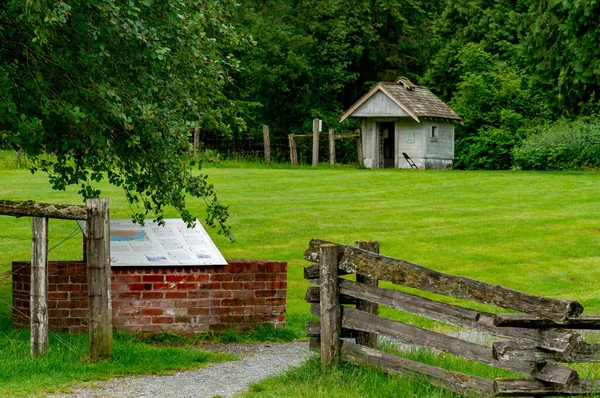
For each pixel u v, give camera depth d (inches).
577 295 684.7
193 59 524.7
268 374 424.2
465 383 346.0
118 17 466.6
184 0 512.1
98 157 539.8
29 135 487.8
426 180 1310.3
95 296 429.7
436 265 799.7
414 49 2482.8
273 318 550.0
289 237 897.5
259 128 2097.7
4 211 428.8
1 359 426.9
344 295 403.2
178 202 550.6
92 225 429.4
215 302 540.7
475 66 2102.6
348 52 2292.1
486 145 1875.0
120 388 383.2
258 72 2094.0
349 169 1594.5
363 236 909.2
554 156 1556.3
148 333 532.4
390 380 368.8
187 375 418.0
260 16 2249.0
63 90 504.1
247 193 1153.4
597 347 325.4
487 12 2233.0
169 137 514.0
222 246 853.8
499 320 317.7
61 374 399.9
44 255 435.2
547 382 323.3
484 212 1039.6
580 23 1424.7
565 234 924.6
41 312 435.5
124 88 503.8
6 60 516.1
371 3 2377.0
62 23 452.8
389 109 1792.6
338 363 395.9
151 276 533.0
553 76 1583.4
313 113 2186.3
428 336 358.9
